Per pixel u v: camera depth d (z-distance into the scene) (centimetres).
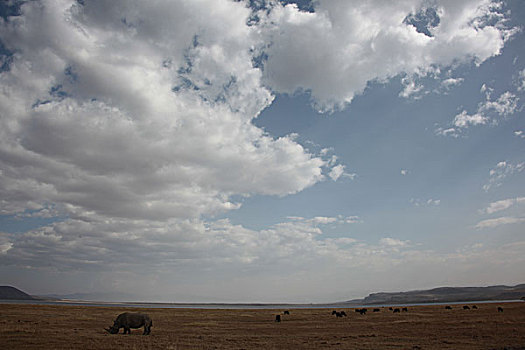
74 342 2619
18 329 3403
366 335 3297
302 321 5588
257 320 5884
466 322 4297
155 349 2339
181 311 9231
